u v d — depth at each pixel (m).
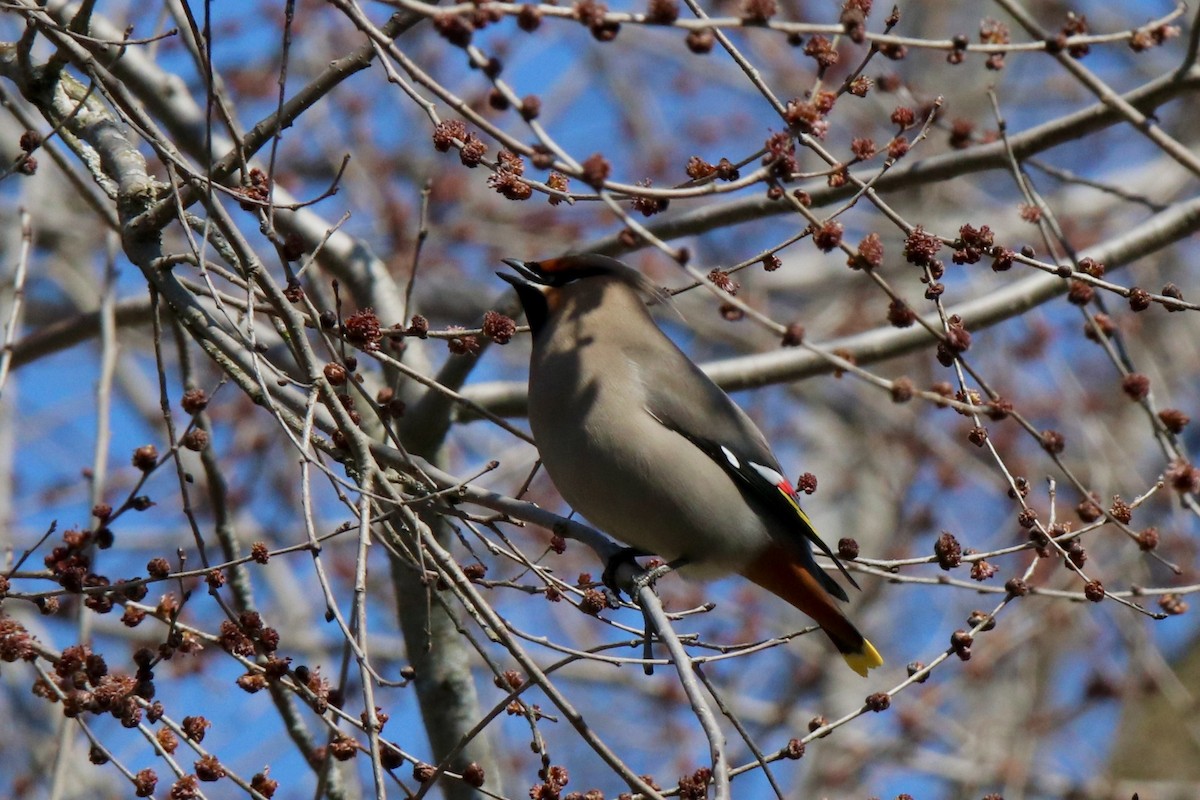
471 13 6.87
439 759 11.71
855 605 18.53
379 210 18.44
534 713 7.89
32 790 13.88
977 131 13.80
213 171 8.56
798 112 7.59
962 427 19.11
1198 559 16.92
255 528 16.92
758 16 6.98
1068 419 18.61
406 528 7.91
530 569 8.73
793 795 16.84
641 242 10.06
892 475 19.41
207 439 8.40
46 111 9.55
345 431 7.77
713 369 12.84
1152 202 11.77
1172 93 11.45
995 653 16.33
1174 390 21.02
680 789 7.47
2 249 18.48
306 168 19.12
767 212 12.10
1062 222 20.19
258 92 18.20
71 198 19.30
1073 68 9.04
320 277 12.80
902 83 12.13
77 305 19.14
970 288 19.78
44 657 7.96
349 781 12.62
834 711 17.34
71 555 8.16
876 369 19.31
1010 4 8.60
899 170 11.92
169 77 12.51
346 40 18.73
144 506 8.27
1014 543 17.78
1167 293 8.37
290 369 12.27
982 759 16.48
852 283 20.39
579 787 17.36
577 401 9.63
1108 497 16.33
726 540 9.73
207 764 7.54
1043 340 18.20
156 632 15.39
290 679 7.94
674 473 9.58
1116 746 18.97
